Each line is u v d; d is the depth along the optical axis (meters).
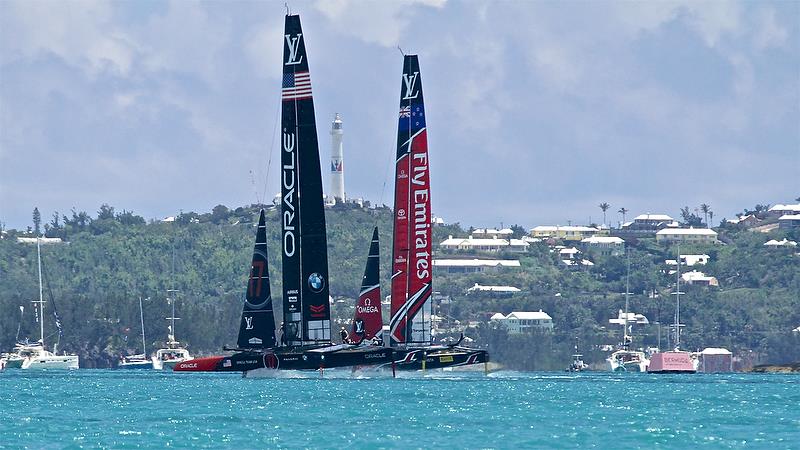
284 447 130.75
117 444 133.25
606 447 131.62
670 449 130.75
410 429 146.62
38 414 166.00
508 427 149.00
